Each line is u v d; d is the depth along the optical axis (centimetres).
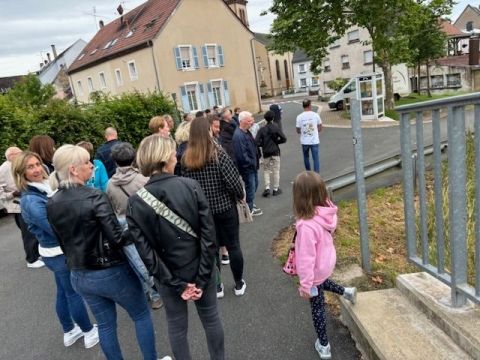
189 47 2778
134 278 263
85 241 241
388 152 1064
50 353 338
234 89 3127
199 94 2856
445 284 282
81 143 490
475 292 230
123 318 378
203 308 261
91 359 323
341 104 2509
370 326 271
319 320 282
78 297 326
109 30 3519
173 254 235
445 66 3616
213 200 346
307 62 6138
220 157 339
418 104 256
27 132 1016
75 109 1176
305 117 826
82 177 250
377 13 1789
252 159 609
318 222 268
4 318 410
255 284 408
